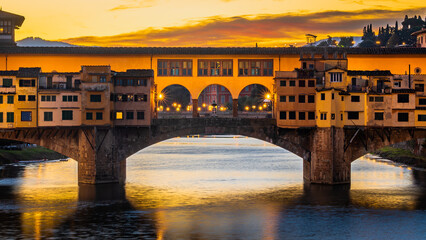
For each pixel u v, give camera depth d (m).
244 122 100.25
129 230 69.50
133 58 107.75
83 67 96.81
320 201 85.62
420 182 103.19
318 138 98.88
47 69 106.81
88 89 95.94
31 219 74.19
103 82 96.19
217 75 108.44
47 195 88.75
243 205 82.94
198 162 139.25
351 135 100.25
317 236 67.62
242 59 108.31
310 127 98.38
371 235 68.12
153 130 99.69
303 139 100.25
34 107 96.56
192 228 70.62
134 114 98.56
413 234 68.62
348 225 72.25
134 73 98.62
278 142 100.12
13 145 143.25
